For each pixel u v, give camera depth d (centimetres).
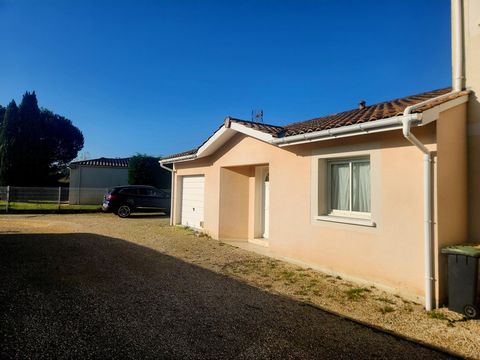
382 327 426
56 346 351
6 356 327
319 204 691
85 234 1141
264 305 496
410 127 478
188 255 839
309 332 407
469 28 573
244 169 1090
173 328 407
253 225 1052
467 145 559
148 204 1845
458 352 363
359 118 589
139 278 620
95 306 470
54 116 3600
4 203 2069
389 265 556
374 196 581
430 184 498
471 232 550
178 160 1334
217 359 338
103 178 2752
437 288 490
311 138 645
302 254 728
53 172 3472
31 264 698
